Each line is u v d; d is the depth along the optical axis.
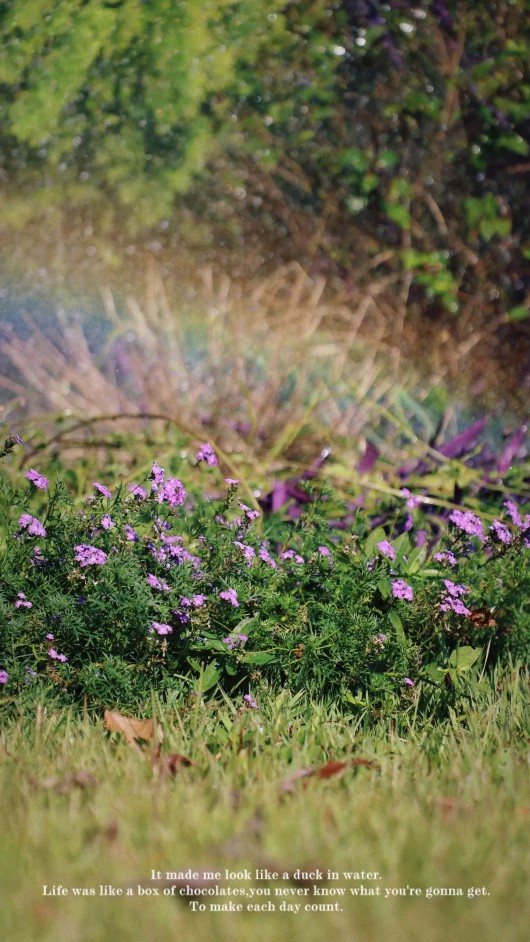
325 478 9.40
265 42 17.16
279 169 16.86
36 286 15.20
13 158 17.53
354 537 7.17
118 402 11.66
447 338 15.17
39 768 5.29
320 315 13.75
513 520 7.88
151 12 17.19
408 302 15.88
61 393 11.86
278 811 4.71
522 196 16.36
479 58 16.52
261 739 5.86
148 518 6.93
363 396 11.57
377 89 16.95
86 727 5.85
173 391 11.51
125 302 14.89
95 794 4.92
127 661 6.39
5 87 17.47
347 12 17.06
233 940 3.61
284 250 16.72
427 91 16.70
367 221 16.69
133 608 6.27
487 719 6.45
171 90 17.05
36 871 4.11
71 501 6.67
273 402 11.41
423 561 7.55
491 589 7.37
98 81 17.38
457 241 16.22
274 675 6.70
